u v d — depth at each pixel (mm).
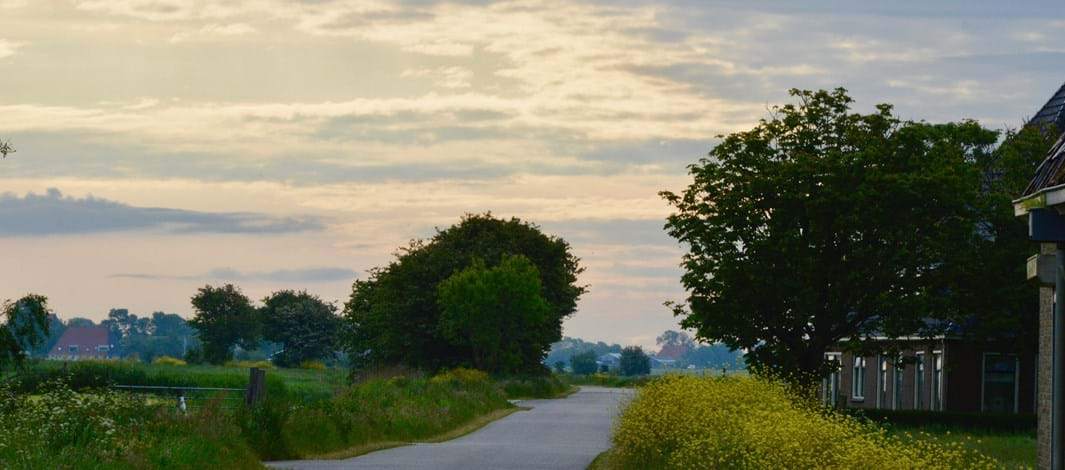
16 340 28953
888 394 54938
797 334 46219
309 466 24984
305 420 28562
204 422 23109
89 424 19609
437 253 92938
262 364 132625
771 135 47719
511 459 27984
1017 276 45438
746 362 45531
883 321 46875
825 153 46719
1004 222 45719
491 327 77750
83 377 52000
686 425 22266
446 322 80375
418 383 51719
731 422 20328
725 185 46875
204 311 139250
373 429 32844
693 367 28297
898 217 44781
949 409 47062
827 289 45250
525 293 78062
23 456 17359
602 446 33094
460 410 44312
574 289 101125
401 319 90500
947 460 17438
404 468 25156
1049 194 17391
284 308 142875
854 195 43875
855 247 44875
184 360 138000
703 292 46000
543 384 73312
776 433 17859
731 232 46281
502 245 98188
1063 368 12688
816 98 47844
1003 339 46000
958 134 48562
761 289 45031
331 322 143750
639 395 24906
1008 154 46938
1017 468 22859
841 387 61812
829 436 17594
